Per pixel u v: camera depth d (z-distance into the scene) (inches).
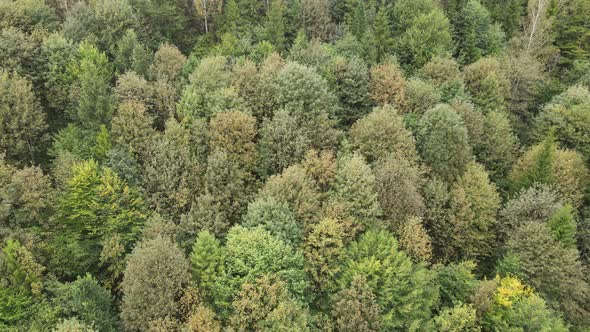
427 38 3425.2
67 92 2731.3
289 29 3708.2
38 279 1822.1
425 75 3189.0
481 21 3821.4
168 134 2416.3
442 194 2345.0
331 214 2069.4
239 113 2479.1
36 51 2765.7
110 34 3100.4
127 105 2498.8
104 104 2493.8
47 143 2600.9
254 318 1733.5
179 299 1792.6
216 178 2240.4
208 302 1840.6
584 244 2415.1
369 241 1963.6
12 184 2058.3
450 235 2327.8
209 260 1865.2
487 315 1935.3
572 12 4020.7
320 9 3774.6
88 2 3599.9
